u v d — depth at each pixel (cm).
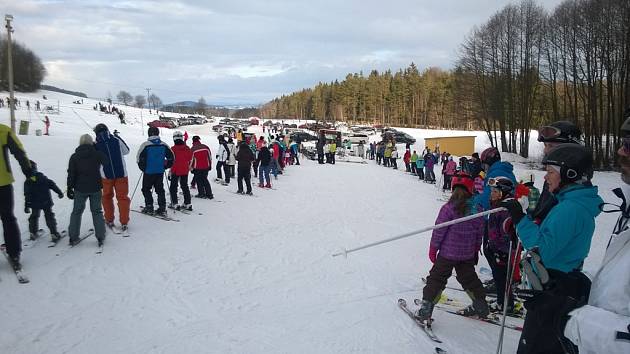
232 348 432
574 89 3509
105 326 475
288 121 10225
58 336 447
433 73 11094
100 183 730
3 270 608
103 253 712
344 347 444
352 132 6166
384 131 5625
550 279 287
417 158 2594
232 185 1680
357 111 11031
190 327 481
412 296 610
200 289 602
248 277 666
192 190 1442
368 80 11006
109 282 602
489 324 519
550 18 3741
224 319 506
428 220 1241
